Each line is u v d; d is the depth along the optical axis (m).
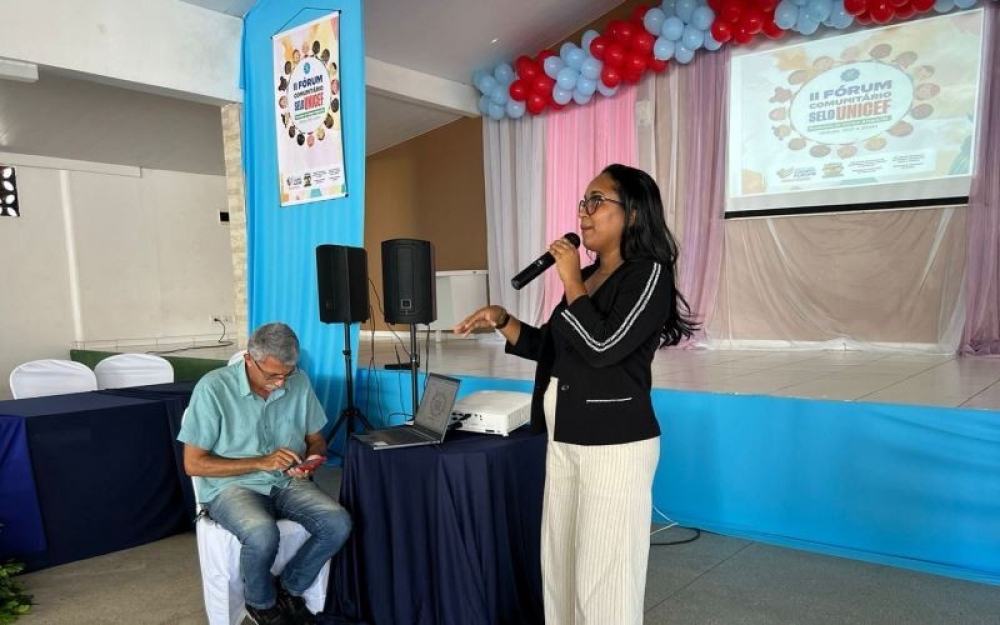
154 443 2.94
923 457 2.32
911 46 5.01
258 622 1.97
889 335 5.23
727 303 5.88
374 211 9.16
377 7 5.55
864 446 2.43
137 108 6.36
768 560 2.47
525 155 7.15
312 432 2.36
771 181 5.63
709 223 5.88
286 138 4.45
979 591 2.15
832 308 5.44
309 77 4.28
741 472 2.71
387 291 3.03
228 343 7.96
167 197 8.05
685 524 2.86
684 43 5.51
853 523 2.47
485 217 7.82
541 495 2.02
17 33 3.94
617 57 5.84
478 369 4.50
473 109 7.56
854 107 5.25
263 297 4.67
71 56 4.15
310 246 4.34
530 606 1.95
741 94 5.71
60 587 2.44
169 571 2.58
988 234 4.73
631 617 1.36
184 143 7.35
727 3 5.18
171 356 5.83
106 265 7.55
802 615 2.03
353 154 4.05
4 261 6.81
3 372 6.84
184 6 4.63
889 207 5.13
